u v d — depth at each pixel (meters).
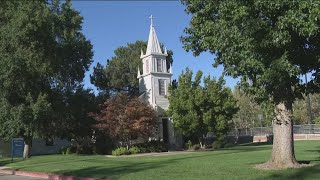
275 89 14.21
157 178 15.16
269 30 12.25
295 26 11.50
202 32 15.11
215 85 39.19
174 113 38.81
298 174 13.45
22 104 32.84
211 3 14.88
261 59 12.52
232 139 51.16
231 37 12.64
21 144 33.12
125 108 35.12
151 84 43.16
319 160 18.00
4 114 33.50
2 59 32.62
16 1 34.97
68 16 36.44
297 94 15.12
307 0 10.88
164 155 29.86
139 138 39.56
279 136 15.76
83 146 39.91
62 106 37.06
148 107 36.44
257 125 75.25
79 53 37.97
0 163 32.19
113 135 35.03
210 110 38.34
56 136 40.09
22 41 33.19
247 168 16.06
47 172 21.88
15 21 32.94
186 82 39.53
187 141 42.81
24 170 24.39
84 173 19.03
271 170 14.99
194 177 14.70
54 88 36.94
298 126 53.22
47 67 33.88
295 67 12.39
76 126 39.19
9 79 32.78
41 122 34.28
